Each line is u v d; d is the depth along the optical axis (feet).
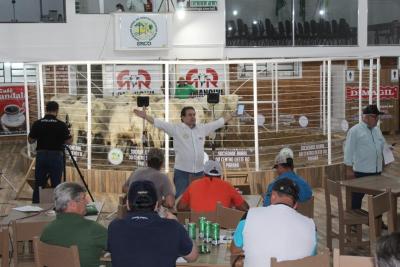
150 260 12.64
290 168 21.25
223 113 36.65
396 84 60.95
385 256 8.96
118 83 45.91
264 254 13.38
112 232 12.89
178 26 56.95
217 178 20.66
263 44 59.26
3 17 55.93
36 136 30.35
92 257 13.93
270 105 53.21
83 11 56.59
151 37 55.47
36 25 55.98
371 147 26.84
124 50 55.83
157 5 56.85
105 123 37.19
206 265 14.79
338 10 60.39
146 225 12.84
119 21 55.21
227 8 58.39
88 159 37.11
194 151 26.55
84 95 39.09
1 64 57.36
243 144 38.32
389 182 24.76
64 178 30.86
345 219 23.31
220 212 18.53
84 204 14.43
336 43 60.70
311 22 59.98
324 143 38.60
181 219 19.71
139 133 36.60
